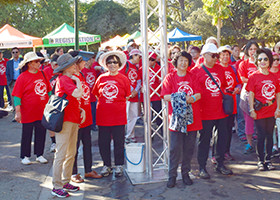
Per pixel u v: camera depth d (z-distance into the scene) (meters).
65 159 4.56
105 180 5.12
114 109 5.04
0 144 7.34
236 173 5.21
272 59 5.14
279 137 5.79
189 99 4.46
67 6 40.28
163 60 5.15
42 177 5.27
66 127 4.34
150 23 41.22
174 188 4.69
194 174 5.25
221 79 4.98
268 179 4.91
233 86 5.60
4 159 6.22
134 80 6.94
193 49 6.77
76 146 4.88
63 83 4.23
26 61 5.51
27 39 12.05
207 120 4.94
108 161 5.28
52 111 4.21
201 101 4.96
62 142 4.37
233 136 7.60
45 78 5.86
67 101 4.19
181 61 4.53
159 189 4.68
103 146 5.21
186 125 4.46
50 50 39.94
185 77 4.63
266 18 32.06
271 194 4.38
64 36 12.99
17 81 5.59
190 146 4.68
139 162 5.26
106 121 5.07
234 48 7.54
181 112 4.42
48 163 5.96
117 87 5.02
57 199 4.43
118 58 5.04
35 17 37.56
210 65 4.98
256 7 36.53
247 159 5.91
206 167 5.54
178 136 4.59
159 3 5.03
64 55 4.33
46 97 5.85
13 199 4.42
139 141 7.46
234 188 4.62
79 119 4.52
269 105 5.16
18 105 5.54
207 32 37.34
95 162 6.04
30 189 4.77
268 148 5.32
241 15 38.91
